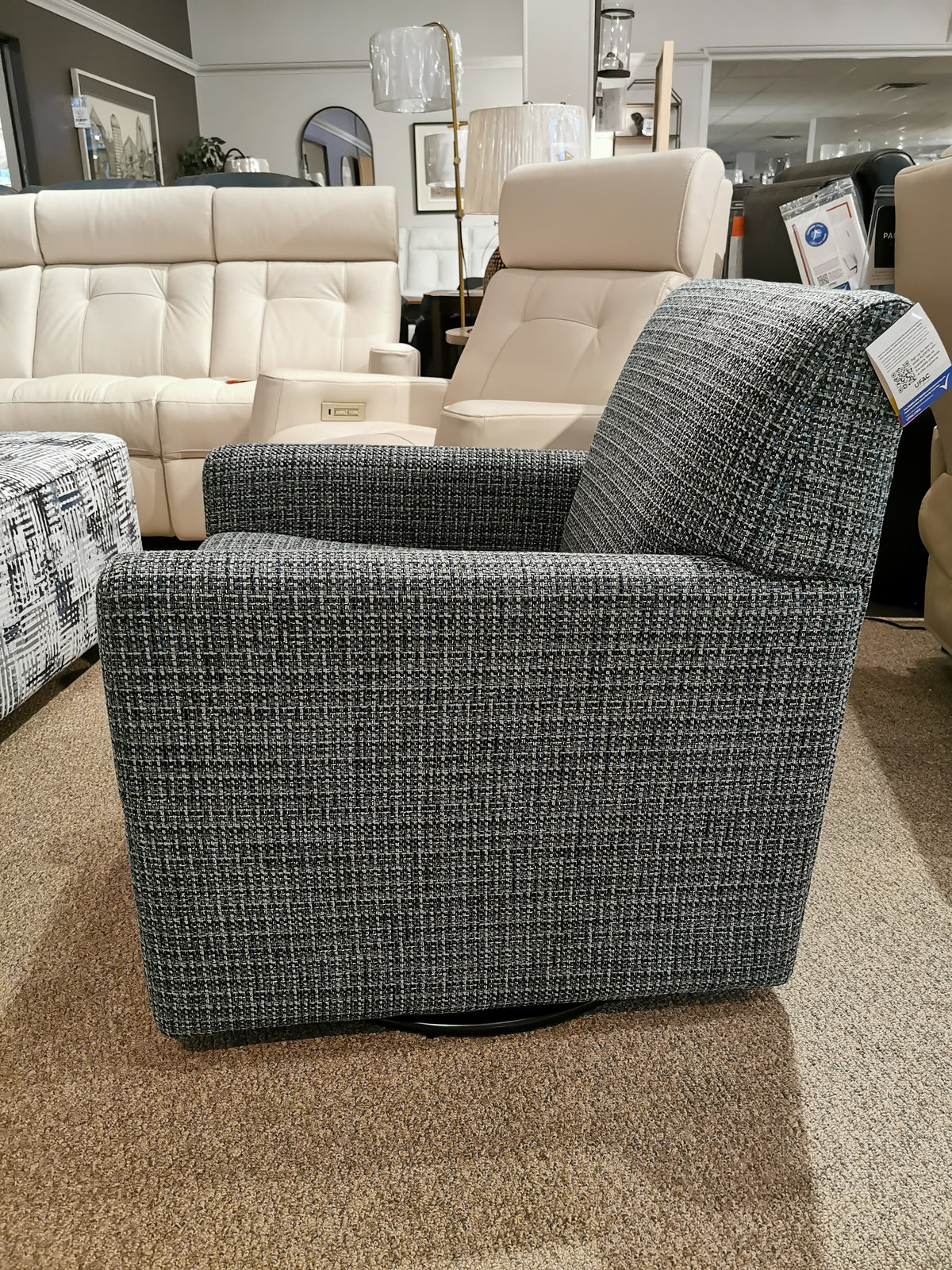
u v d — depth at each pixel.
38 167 6.10
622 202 1.84
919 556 2.40
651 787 0.91
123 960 1.16
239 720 0.84
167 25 7.66
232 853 0.90
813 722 0.90
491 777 0.89
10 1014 1.07
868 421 0.81
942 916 1.24
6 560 1.59
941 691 1.93
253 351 3.19
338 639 0.82
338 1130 0.91
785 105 9.91
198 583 0.80
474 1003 0.99
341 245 3.20
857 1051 1.01
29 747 1.70
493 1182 0.86
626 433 1.11
